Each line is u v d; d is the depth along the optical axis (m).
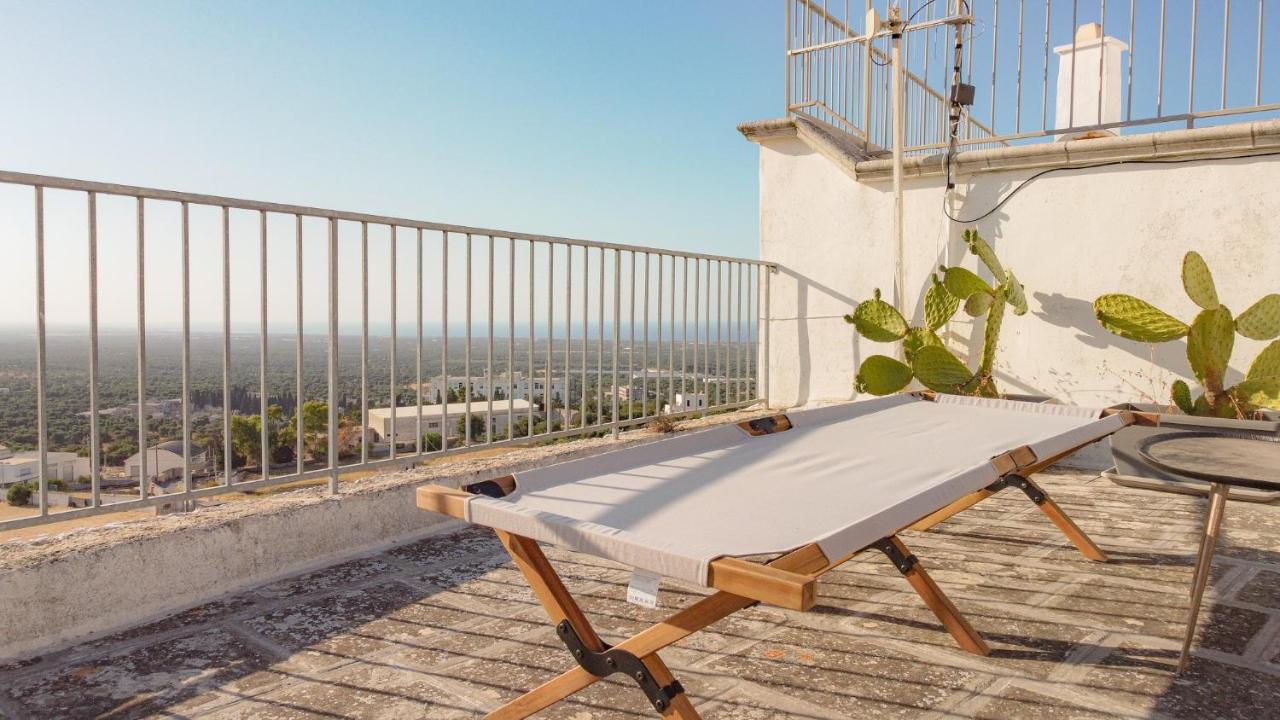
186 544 2.50
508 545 1.50
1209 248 4.44
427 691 1.93
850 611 2.46
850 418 2.87
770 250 6.02
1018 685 1.95
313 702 1.87
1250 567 2.89
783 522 1.52
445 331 3.43
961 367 4.79
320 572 2.83
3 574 2.10
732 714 1.80
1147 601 2.55
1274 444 2.45
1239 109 4.39
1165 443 2.47
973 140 5.20
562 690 1.53
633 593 1.33
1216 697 1.89
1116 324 4.36
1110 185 4.72
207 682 1.98
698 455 2.17
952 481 1.66
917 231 5.39
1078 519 3.58
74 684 1.96
